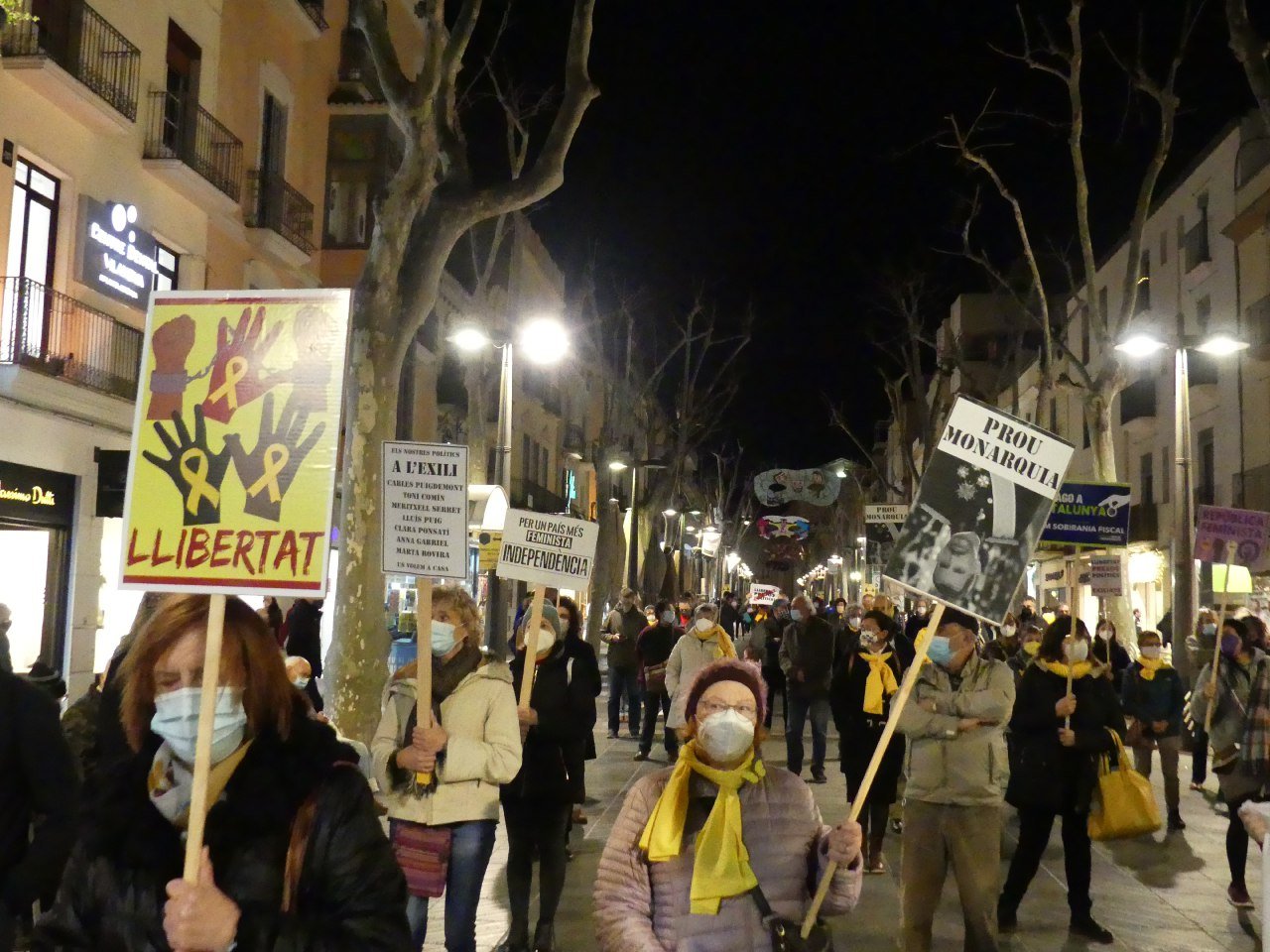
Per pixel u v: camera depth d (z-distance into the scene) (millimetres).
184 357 3262
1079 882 8125
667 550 49281
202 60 21141
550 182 13086
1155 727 11898
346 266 26359
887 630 10461
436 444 7371
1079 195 23688
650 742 16344
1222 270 31828
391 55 12828
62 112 17047
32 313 16266
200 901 2473
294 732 2773
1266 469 28766
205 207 20953
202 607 2873
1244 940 8031
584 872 9789
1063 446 4828
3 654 7727
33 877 4125
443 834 5891
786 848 3861
